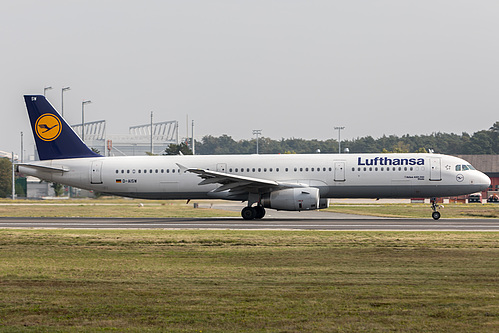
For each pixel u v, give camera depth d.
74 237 127.12
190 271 84.25
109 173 196.12
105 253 104.62
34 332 53.16
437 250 105.06
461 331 52.66
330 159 185.25
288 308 61.00
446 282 74.56
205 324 55.34
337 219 187.12
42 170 199.50
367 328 53.88
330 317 57.56
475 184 180.25
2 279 78.19
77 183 198.38
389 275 80.00
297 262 92.44
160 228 153.38
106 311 60.03
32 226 163.62
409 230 142.62
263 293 68.19
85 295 67.44
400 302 63.34
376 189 182.25
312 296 66.44
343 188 183.25
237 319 56.97
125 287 72.19
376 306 61.69
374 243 114.62
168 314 58.81
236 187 183.75
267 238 123.38
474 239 120.62
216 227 155.50
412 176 180.62
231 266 88.81
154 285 73.44
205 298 65.62
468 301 63.53
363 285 72.81
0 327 54.69
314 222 171.62
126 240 121.56
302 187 179.62
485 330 52.88
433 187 180.75
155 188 194.25
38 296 67.06
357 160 183.62
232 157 192.00
